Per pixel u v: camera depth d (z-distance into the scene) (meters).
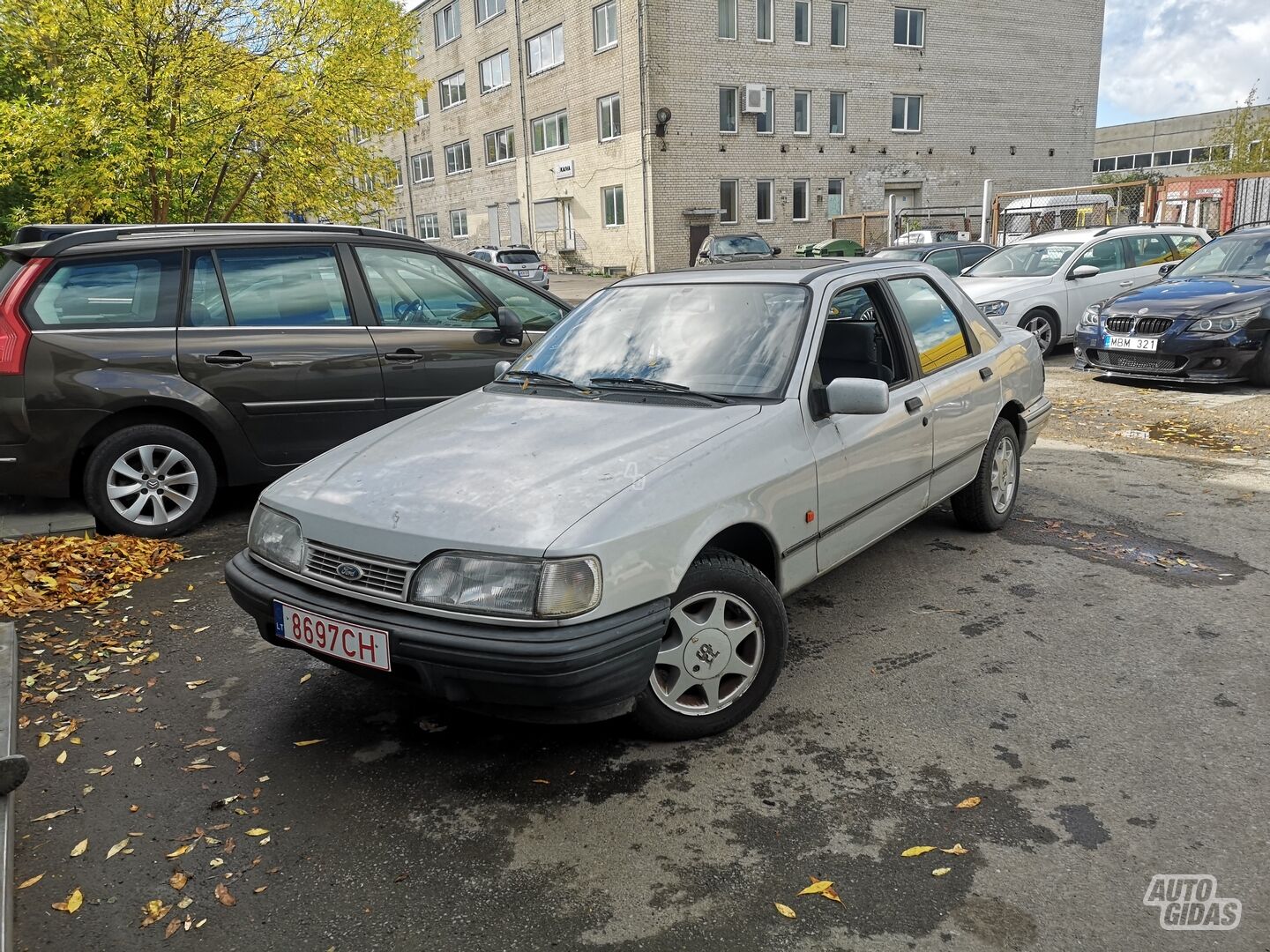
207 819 2.92
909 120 34.47
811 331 3.79
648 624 2.84
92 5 10.09
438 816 2.90
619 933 2.38
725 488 3.16
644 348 3.98
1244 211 19.14
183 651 4.14
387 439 3.61
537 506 2.87
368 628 2.86
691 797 2.96
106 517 5.44
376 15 12.29
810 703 3.52
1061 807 2.82
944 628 4.15
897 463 4.14
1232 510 5.68
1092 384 10.30
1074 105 37.50
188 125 10.94
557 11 33.78
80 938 2.42
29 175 11.16
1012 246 13.18
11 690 3.34
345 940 2.39
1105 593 4.47
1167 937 2.29
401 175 49.09
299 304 5.88
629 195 32.03
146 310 5.44
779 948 2.30
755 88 31.14
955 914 2.39
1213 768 3.00
